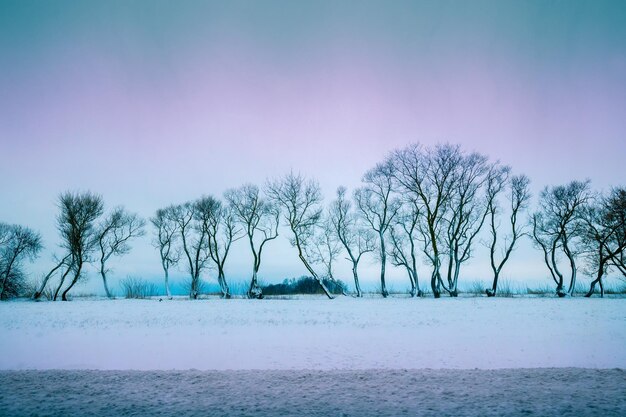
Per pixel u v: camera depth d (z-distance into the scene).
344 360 12.85
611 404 7.76
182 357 13.58
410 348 14.68
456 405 7.79
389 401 8.12
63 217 51.22
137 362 12.89
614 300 39.62
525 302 37.09
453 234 49.44
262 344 15.85
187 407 7.89
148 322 23.67
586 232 48.22
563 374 10.32
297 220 52.06
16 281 52.78
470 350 14.20
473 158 50.16
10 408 7.90
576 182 49.19
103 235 53.94
